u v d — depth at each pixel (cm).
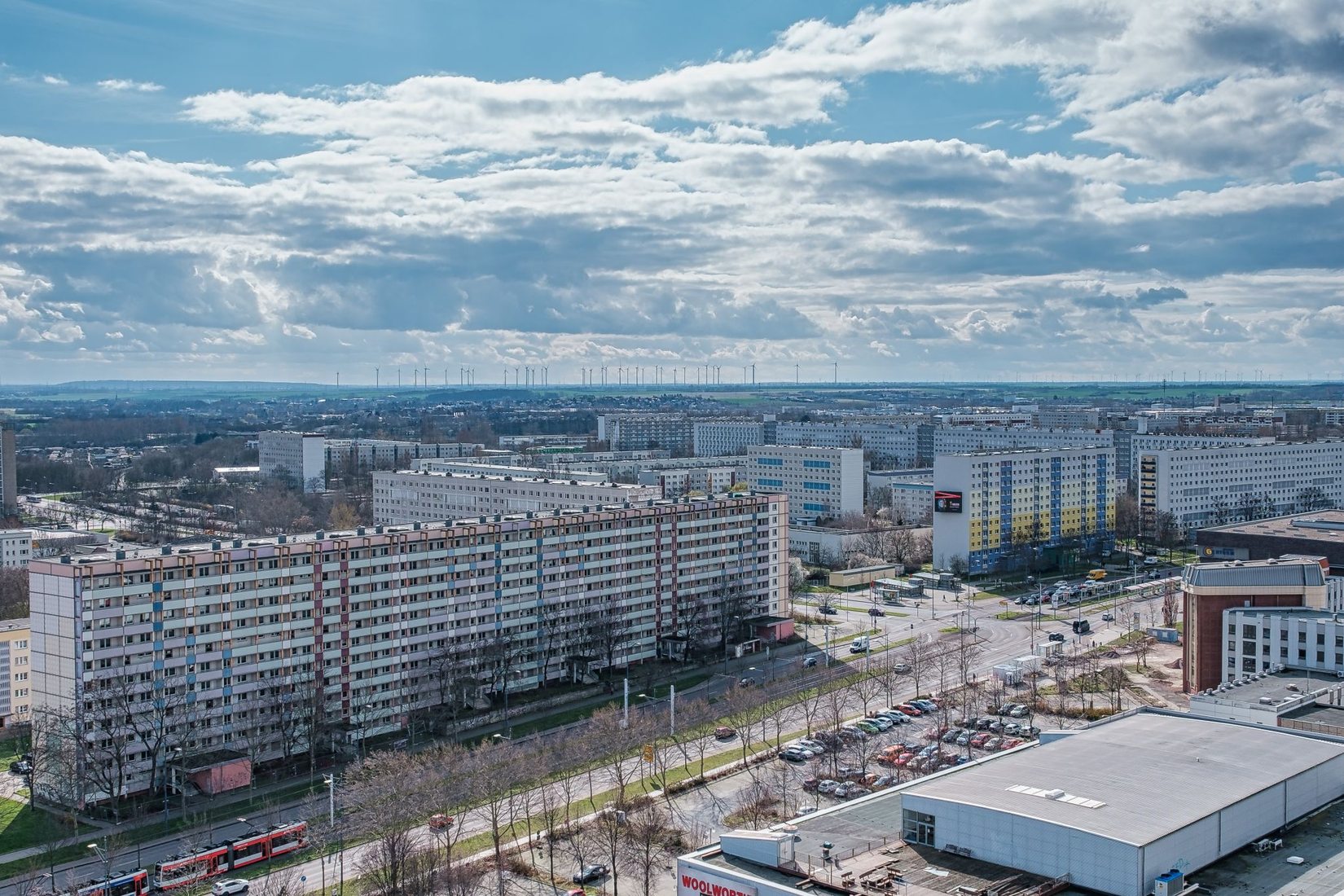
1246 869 17988
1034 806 18338
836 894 17225
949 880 17538
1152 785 19375
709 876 18200
